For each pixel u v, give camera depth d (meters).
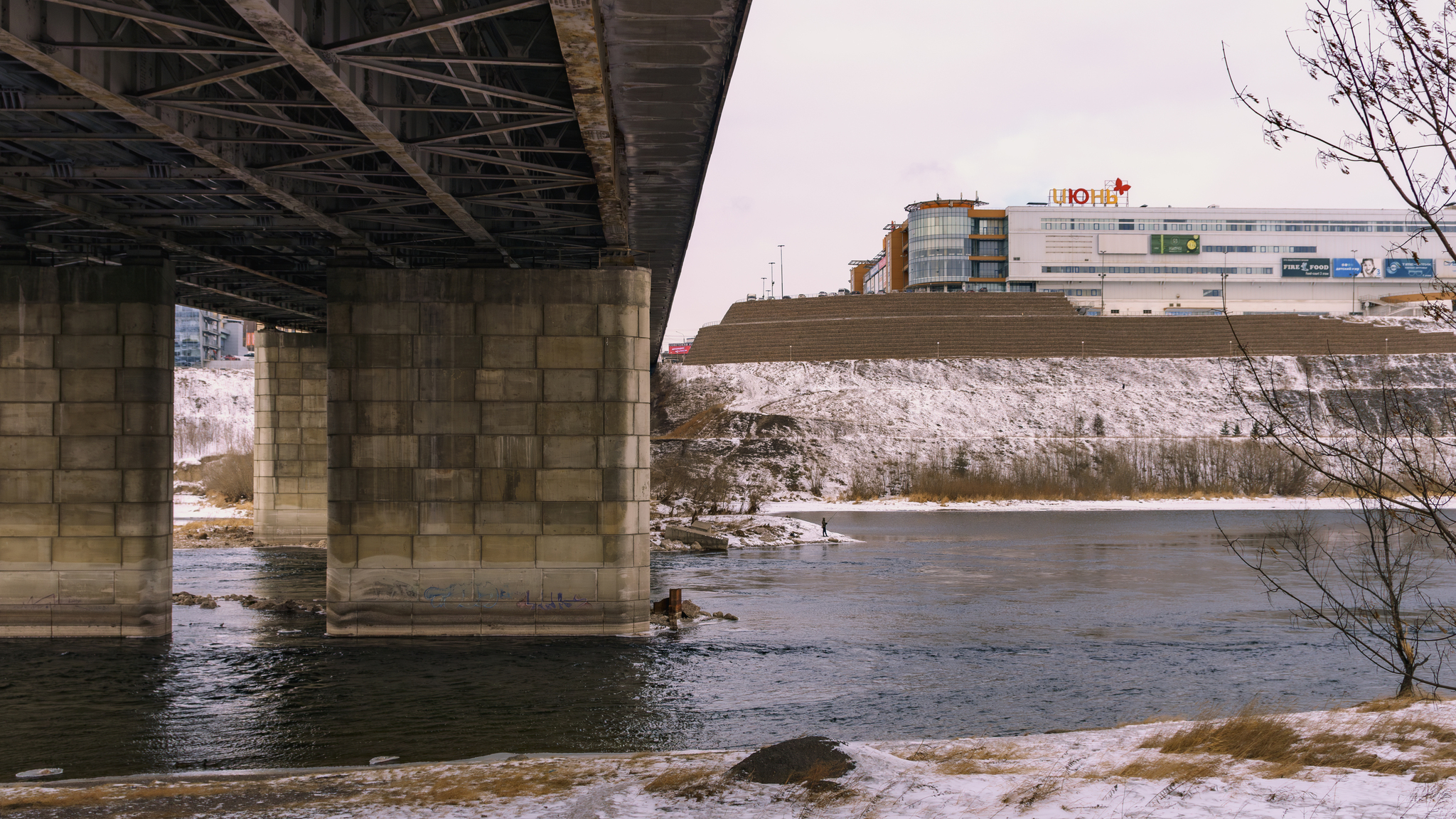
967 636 37.97
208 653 32.41
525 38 23.47
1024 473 138.38
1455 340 189.38
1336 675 30.88
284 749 22.64
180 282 46.97
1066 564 63.75
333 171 26.39
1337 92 11.01
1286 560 63.06
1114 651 35.03
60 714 25.72
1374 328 195.62
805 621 41.19
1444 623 37.28
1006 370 186.12
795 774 13.54
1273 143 11.32
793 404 171.38
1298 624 40.41
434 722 24.94
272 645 33.53
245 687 28.31
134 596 34.31
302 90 25.62
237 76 19.12
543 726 24.67
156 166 26.78
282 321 69.19
